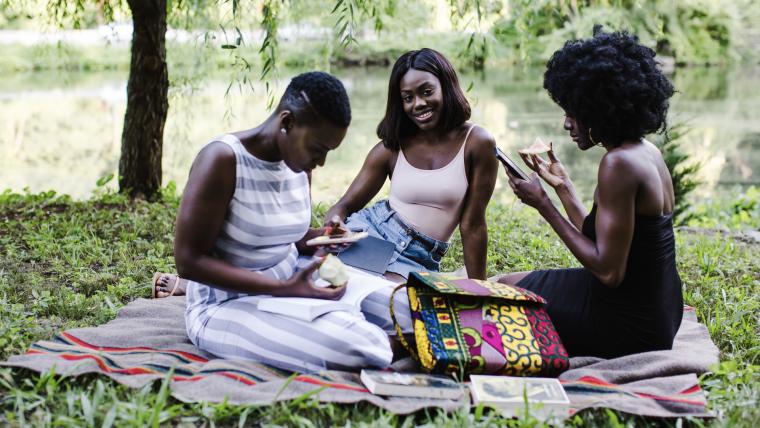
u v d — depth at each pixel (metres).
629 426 2.86
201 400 2.86
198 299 3.41
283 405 2.82
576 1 8.09
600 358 3.54
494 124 14.37
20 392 2.83
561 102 3.49
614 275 3.32
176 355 3.32
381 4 6.84
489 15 6.07
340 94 2.90
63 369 3.02
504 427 2.80
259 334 3.17
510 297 3.32
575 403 3.00
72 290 4.47
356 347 3.10
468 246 4.00
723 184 10.73
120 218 6.01
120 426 2.69
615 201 3.26
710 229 7.11
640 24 9.54
